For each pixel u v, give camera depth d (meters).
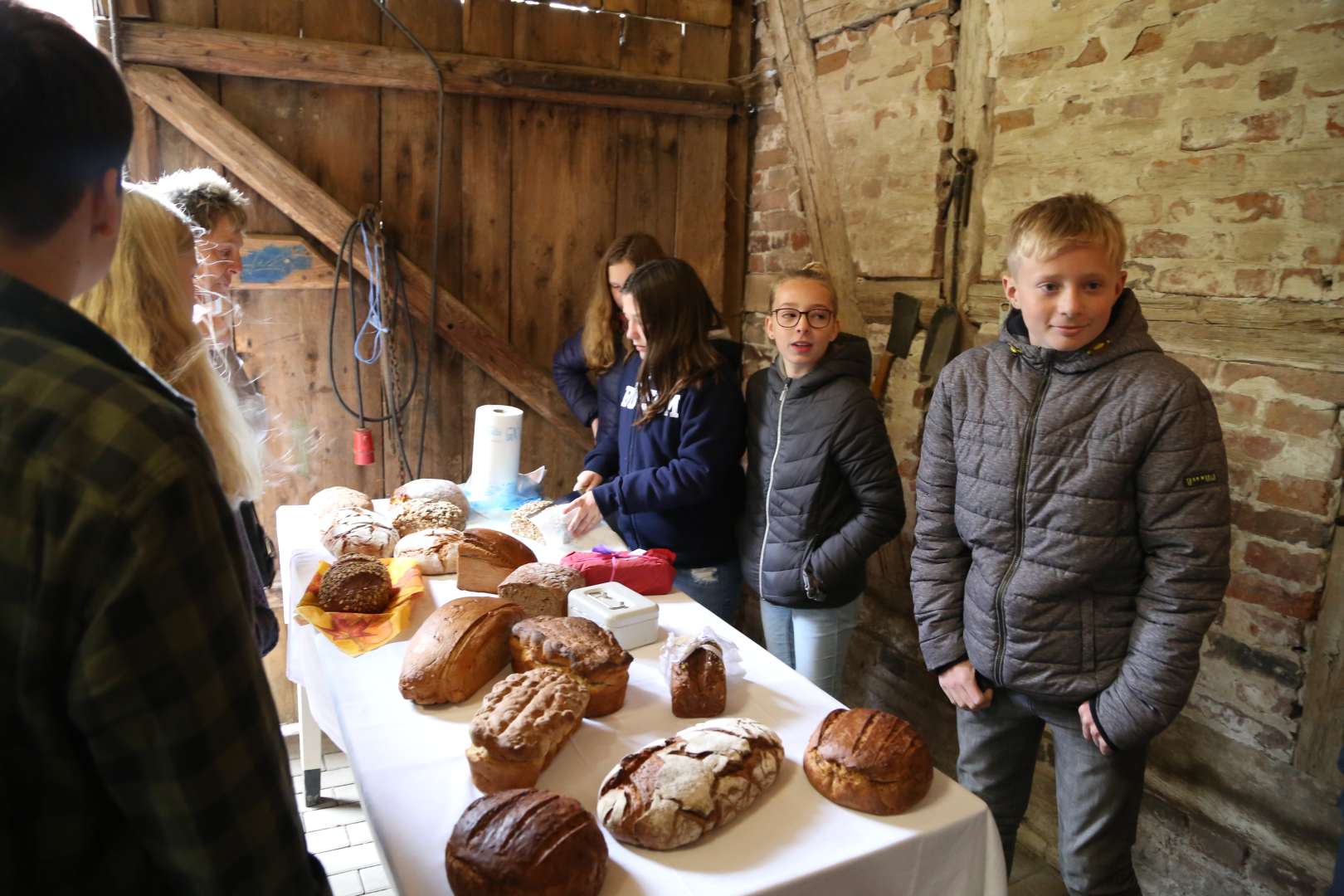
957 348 2.45
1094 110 2.04
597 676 1.25
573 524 2.00
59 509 0.53
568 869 0.89
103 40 2.35
